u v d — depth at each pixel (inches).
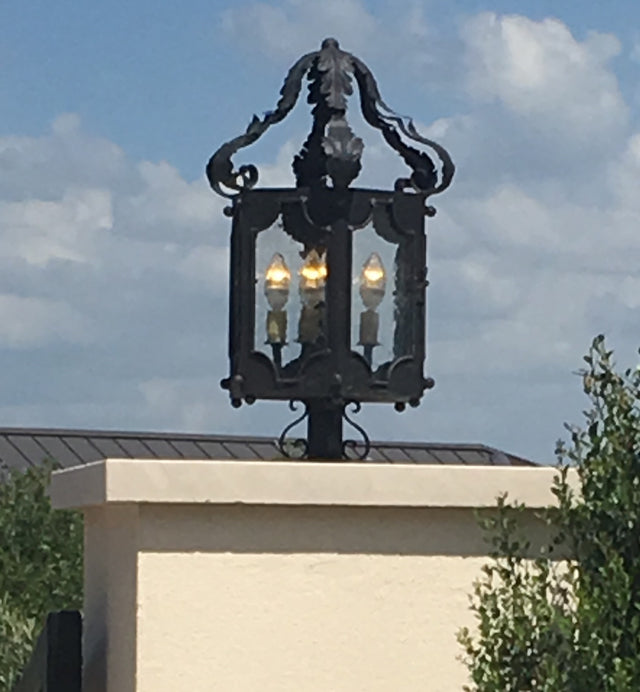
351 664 206.8
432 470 207.9
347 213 228.5
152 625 201.0
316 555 206.7
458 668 209.6
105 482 199.6
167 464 200.7
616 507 192.2
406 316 232.2
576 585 193.8
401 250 232.1
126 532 207.3
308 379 228.2
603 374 196.4
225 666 202.8
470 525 211.6
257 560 204.8
